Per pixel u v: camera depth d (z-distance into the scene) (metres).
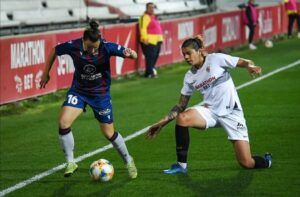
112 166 24.50
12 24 62.47
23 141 32.53
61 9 71.00
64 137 23.23
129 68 56.19
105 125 23.84
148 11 55.50
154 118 37.47
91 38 22.47
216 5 99.06
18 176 25.69
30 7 68.12
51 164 27.55
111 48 23.08
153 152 28.97
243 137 23.72
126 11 77.81
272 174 24.28
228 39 76.75
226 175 24.36
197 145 29.75
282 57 67.94
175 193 22.34
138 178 24.47
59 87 47.06
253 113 37.34
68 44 23.30
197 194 22.14
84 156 28.67
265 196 21.69
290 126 33.38
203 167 25.69
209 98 23.47
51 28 67.44
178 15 87.00
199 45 22.84
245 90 46.53
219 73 22.92
